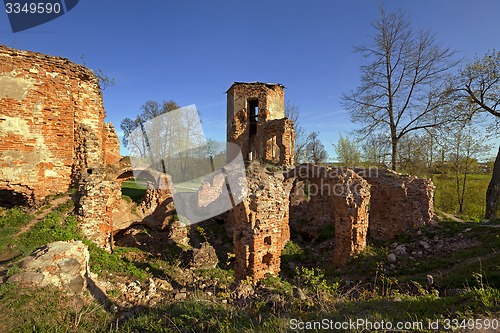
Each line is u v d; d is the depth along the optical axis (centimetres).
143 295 693
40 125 1035
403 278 898
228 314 505
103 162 1312
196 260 1020
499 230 1043
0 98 963
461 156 2145
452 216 1546
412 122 2044
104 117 1295
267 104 2212
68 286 522
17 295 447
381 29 2131
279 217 964
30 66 1023
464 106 1798
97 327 447
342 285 947
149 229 1508
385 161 2225
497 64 1680
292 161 1980
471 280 771
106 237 1013
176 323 471
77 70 1129
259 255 896
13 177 974
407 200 1305
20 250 685
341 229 1166
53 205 959
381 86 2170
